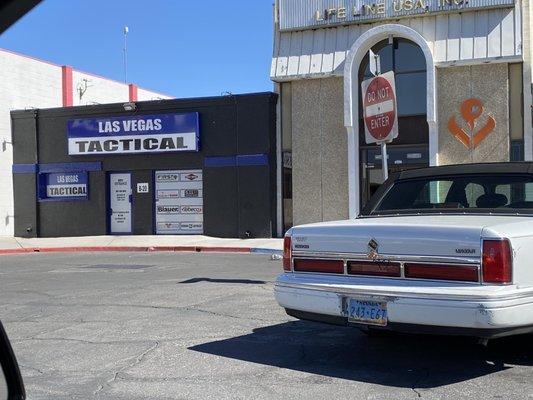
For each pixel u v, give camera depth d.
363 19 19.33
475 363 5.72
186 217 21.81
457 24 18.34
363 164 19.64
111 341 6.85
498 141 17.92
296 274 5.93
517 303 4.73
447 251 4.96
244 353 6.26
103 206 22.67
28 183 23.62
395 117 9.31
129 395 5.04
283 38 20.45
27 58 27.69
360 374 5.48
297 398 4.86
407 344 6.50
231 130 20.94
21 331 7.46
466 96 18.19
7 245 20.89
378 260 5.33
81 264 15.27
